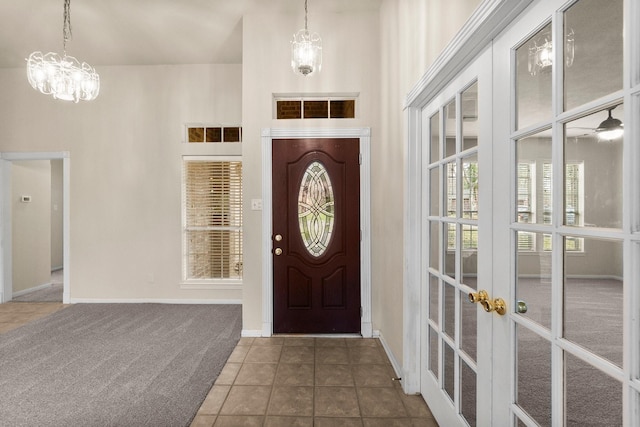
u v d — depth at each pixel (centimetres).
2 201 448
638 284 77
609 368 84
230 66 434
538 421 112
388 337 279
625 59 78
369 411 203
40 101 437
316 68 288
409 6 217
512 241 121
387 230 281
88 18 329
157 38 368
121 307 418
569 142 97
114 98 435
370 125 322
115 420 194
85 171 437
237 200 442
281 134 321
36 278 509
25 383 234
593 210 89
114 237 438
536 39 110
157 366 260
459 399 165
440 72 163
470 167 156
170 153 434
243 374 248
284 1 305
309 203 325
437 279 197
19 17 327
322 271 325
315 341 310
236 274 442
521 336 119
